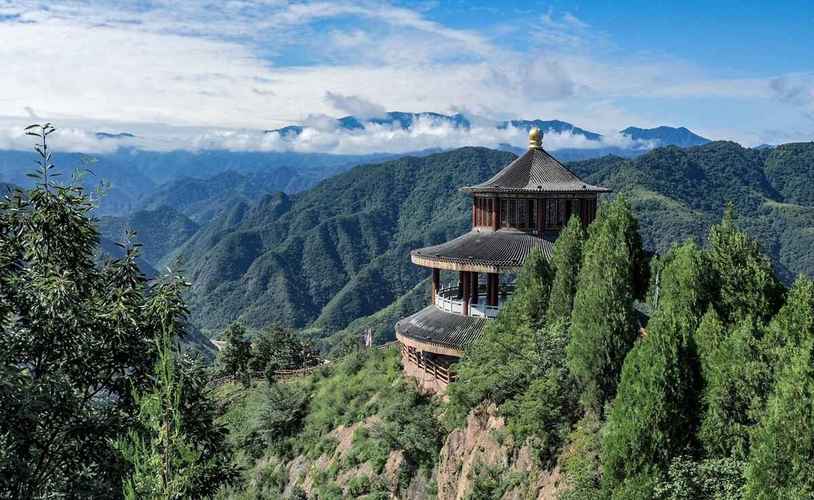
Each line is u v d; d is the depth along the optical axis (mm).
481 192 49031
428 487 35000
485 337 36062
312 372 68500
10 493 18500
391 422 40344
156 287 22172
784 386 18422
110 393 21859
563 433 27906
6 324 19266
